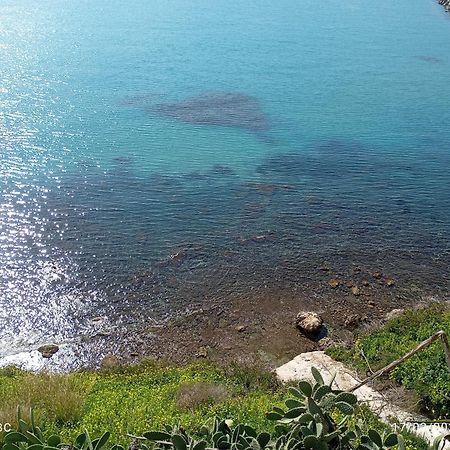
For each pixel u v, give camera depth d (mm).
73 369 16297
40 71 40719
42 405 12047
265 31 55875
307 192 26281
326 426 8820
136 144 30391
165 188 26047
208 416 11930
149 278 20234
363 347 16328
